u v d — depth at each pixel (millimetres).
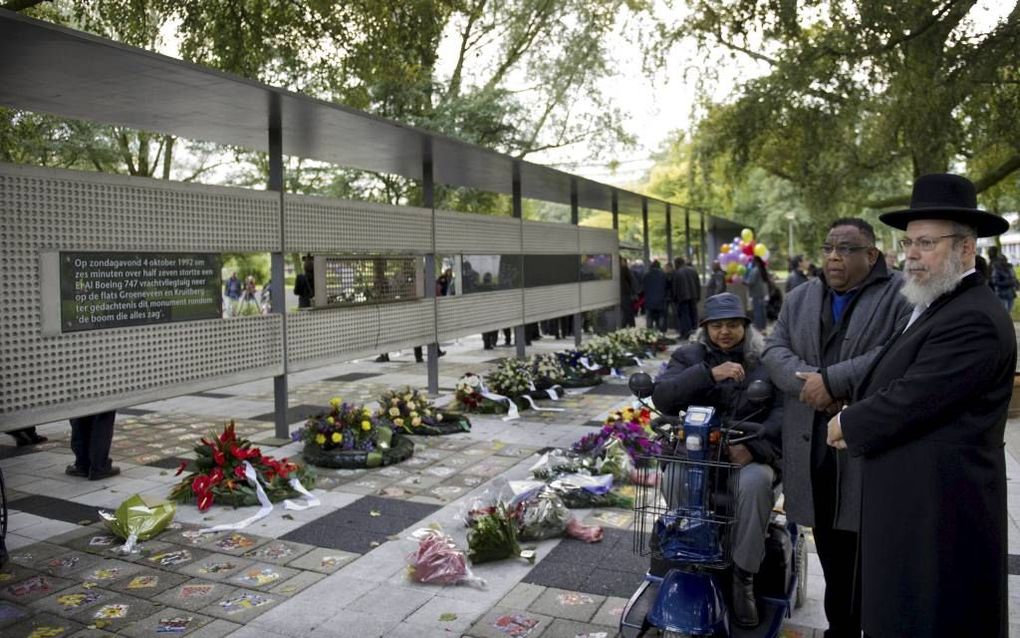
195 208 6395
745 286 20297
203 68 5012
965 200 2404
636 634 3139
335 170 18922
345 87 12812
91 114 6406
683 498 3014
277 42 11508
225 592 4031
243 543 4730
